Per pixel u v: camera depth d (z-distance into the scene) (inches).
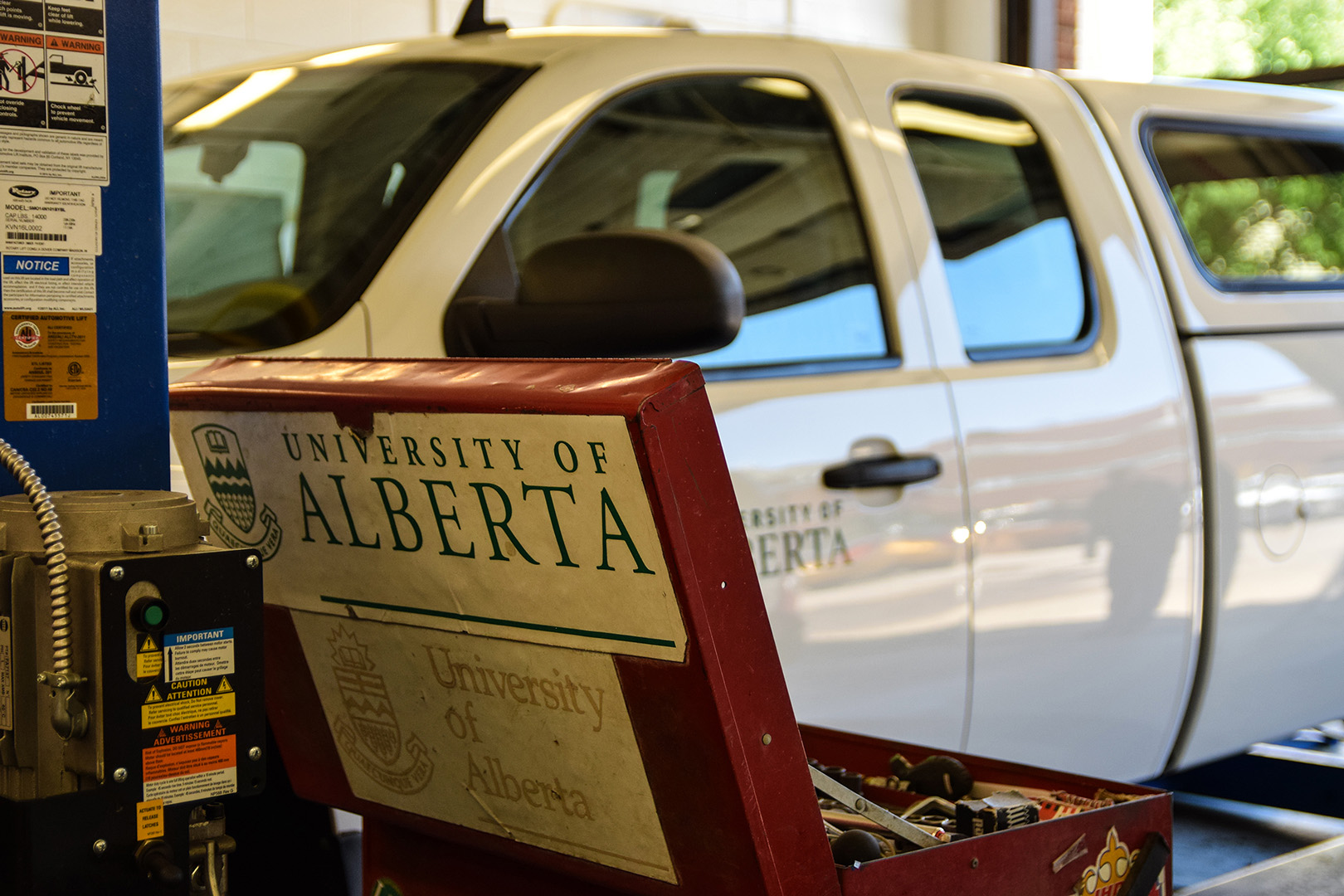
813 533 93.1
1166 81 136.5
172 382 74.7
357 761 69.2
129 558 48.2
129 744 48.2
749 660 50.5
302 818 80.3
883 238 104.3
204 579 49.5
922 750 77.1
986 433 103.5
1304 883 94.7
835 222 103.1
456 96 93.0
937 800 68.3
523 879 65.8
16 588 49.0
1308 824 151.9
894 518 97.5
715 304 75.0
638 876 57.6
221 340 80.2
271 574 66.8
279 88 101.4
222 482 67.6
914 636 98.7
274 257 87.5
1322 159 143.6
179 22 208.5
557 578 52.7
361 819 80.3
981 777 75.2
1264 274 132.8
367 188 88.4
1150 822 65.9
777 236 99.9
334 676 67.0
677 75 99.1
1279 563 124.0
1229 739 124.9
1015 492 104.6
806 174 103.0
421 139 90.2
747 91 102.3
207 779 49.9
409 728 64.3
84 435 58.7
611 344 76.8
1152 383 115.4
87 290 58.4
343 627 64.4
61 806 47.5
